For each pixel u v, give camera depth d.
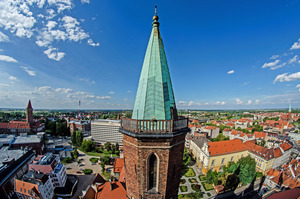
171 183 13.90
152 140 12.37
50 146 125.38
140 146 12.51
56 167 63.78
